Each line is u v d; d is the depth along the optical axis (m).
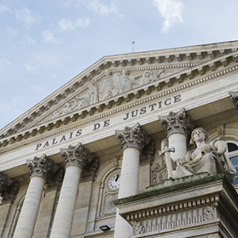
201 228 6.77
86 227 28.33
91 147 30.27
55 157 31.38
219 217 6.87
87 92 34.34
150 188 7.84
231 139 26.31
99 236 27.06
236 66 25.77
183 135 25.42
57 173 32.84
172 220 7.23
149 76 30.64
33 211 28.94
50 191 32.56
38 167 31.02
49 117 34.75
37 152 32.09
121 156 30.98
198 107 25.81
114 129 28.75
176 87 27.55
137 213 7.59
